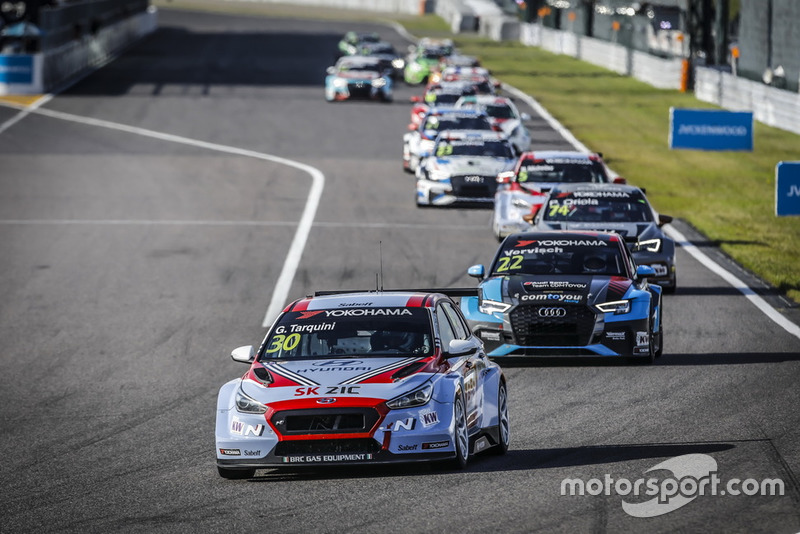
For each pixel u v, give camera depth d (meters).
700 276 83.50
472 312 57.25
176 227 107.88
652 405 48.22
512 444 42.44
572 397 50.22
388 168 145.75
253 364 38.94
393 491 35.44
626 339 55.72
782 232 104.81
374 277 83.88
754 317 69.19
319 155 155.88
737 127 97.69
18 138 167.25
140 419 48.88
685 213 114.31
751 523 31.23
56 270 89.19
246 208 118.06
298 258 92.00
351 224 108.06
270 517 33.16
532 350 55.88
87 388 55.34
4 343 66.38
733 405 47.75
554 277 58.66
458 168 114.56
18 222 111.31
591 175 93.94
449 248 95.25
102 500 36.34
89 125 179.50
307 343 39.25
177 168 145.12
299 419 36.06
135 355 62.53
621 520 31.77
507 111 149.12
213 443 44.00
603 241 61.75
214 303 76.38
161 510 34.66
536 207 91.69
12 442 45.75
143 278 85.50
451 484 36.12
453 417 36.56
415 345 38.69
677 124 97.00
